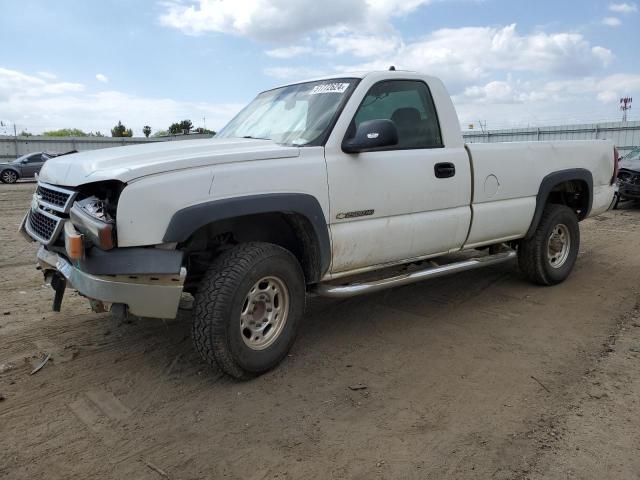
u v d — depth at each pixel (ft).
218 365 11.33
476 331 15.02
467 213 15.72
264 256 11.54
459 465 8.99
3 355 13.01
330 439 9.73
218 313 10.95
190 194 10.44
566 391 11.53
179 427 10.09
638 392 11.47
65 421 10.23
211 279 11.11
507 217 16.98
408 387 11.73
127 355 13.14
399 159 13.87
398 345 14.03
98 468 8.86
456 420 10.38
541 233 18.42
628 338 14.47
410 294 18.44
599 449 9.43
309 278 12.97
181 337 14.25
